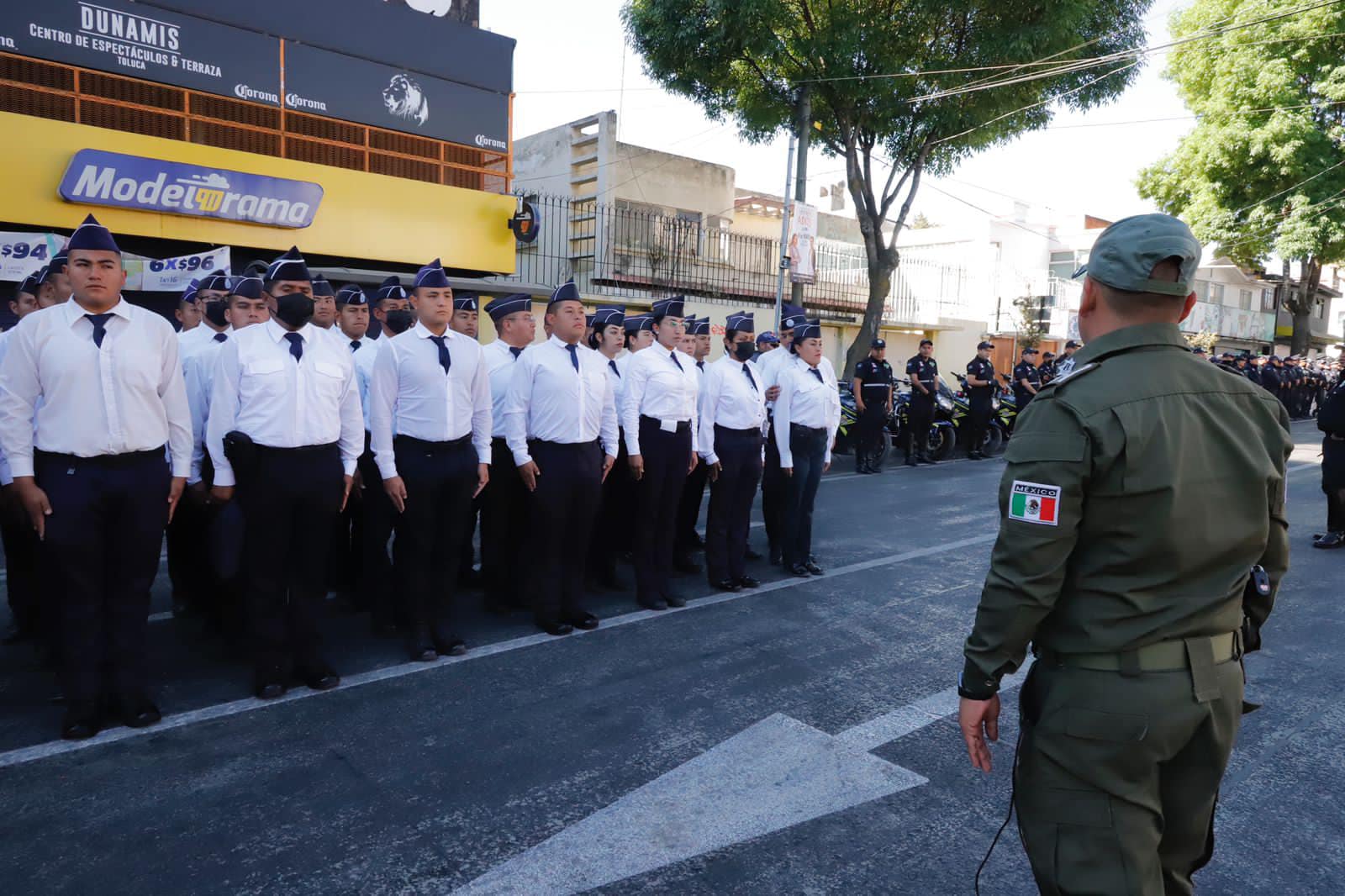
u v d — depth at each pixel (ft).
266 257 35.91
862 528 27.66
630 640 16.79
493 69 41.06
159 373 12.49
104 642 12.76
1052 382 6.39
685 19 46.03
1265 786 11.83
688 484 21.74
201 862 9.40
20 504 13.74
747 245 63.98
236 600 15.26
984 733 6.59
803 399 21.11
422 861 9.53
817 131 52.16
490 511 18.45
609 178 57.11
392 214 37.99
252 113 34.81
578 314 17.11
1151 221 6.13
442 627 15.90
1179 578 5.87
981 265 90.12
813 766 11.94
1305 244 76.74
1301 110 76.48
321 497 13.71
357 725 12.84
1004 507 6.21
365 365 17.97
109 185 30.35
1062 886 5.96
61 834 9.85
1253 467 6.01
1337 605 20.44
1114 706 5.85
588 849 9.84
